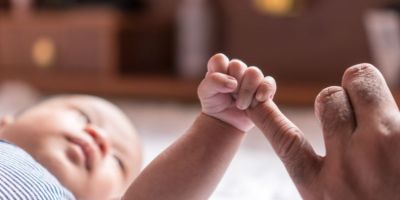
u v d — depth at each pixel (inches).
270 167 26.5
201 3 54.5
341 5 51.4
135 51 57.3
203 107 17.9
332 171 15.5
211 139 17.8
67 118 21.9
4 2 64.4
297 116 41.3
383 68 45.3
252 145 30.8
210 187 17.9
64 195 18.6
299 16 53.3
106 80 52.8
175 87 49.9
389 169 14.8
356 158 15.1
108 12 53.0
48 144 20.6
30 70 57.4
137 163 23.0
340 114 15.9
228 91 17.1
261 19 54.8
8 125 21.9
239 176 25.2
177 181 17.7
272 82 17.0
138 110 46.8
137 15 56.7
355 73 16.5
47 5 58.7
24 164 18.3
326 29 52.3
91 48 54.2
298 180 16.0
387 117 15.4
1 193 16.8
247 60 55.9
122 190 22.0
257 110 16.9
